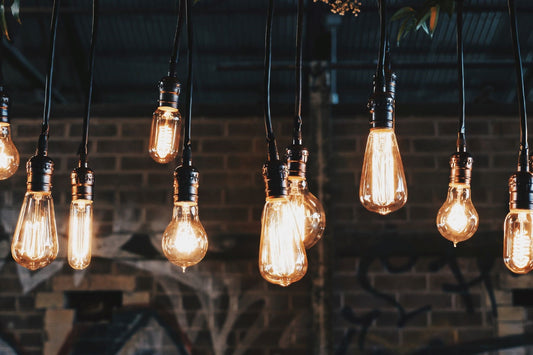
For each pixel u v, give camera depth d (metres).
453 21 4.80
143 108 3.99
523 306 3.77
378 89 1.40
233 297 3.84
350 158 3.92
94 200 3.93
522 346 3.74
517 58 1.53
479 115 3.92
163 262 3.89
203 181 3.93
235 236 3.87
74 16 5.02
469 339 3.76
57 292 3.88
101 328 3.85
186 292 3.86
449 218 1.59
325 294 3.71
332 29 4.61
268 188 1.37
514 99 5.47
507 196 3.85
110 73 5.60
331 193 3.81
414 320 3.78
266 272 1.35
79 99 5.60
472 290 3.79
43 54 5.24
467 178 1.61
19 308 3.87
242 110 3.97
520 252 1.46
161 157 1.73
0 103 1.73
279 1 4.81
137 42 5.34
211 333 3.82
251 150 3.95
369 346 3.77
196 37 5.29
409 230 3.84
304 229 1.58
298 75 1.58
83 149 1.67
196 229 1.50
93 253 3.89
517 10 4.68
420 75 5.49
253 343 3.80
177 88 1.71
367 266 3.83
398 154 1.41
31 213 1.54
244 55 5.45
